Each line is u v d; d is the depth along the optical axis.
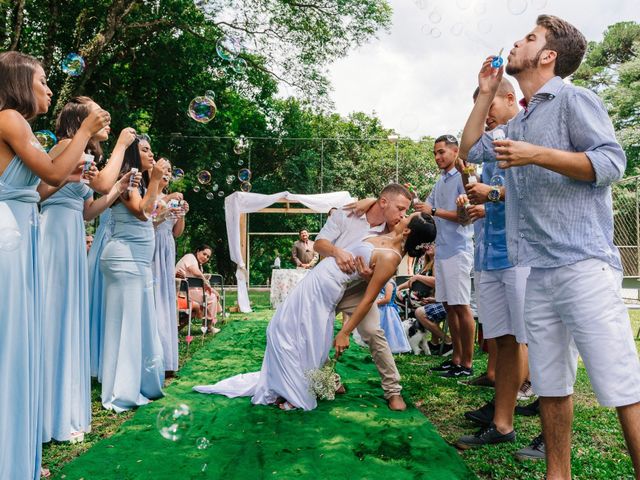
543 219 1.78
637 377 1.64
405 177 22.36
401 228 2.93
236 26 14.21
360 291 3.12
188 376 3.84
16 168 1.82
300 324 2.98
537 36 1.88
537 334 1.84
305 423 2.64
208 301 6.30
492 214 2.61
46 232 2.48
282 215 22.41
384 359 3.01
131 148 3.19
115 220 3.07
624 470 2.11
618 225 10.20
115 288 3.05
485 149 2.29
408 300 5.82
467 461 2.23
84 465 2.10
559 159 1.65
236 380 3.38
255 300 12.31
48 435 2.38
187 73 15.12
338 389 3.25
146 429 2.56
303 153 21.98
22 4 8.43
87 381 2.61
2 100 1.87
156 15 12.67
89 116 1.94
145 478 1.98
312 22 14.49
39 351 1.89
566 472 1.84
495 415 2.50
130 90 14.66
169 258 3.90
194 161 17.08
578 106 1.74
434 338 5.42
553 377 1.81
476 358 4.69
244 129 21.53
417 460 2.14
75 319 2.51
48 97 2.00
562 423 1.83
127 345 3.04
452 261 3.94
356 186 22.44
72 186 2.56
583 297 1.68
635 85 22.42
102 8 11.39
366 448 2.28
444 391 3.46
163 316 3.82
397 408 2.93
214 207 20.38
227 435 2.47
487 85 2.27
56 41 11.30
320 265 3.09
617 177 1.67
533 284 1.86
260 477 1.98
